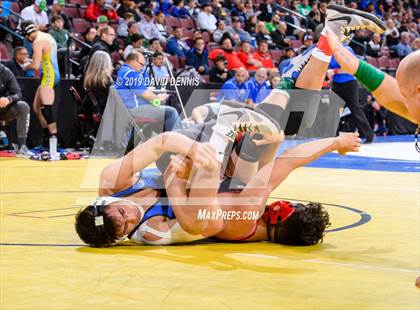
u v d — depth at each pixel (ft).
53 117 31.04
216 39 48.60
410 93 8.57
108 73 30.94
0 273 9.68
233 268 10.00
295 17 56.24
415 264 10.32
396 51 56.85
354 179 22.68
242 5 55.36
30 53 38.04
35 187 20.35
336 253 11.11
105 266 10.12
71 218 14.64
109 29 34.99
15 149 33.17
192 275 9.56
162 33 45.83
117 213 11.34
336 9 12.18
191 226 11.26
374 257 10.81
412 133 49.88
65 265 10.19
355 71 9.25
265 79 25.59
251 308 7.89
